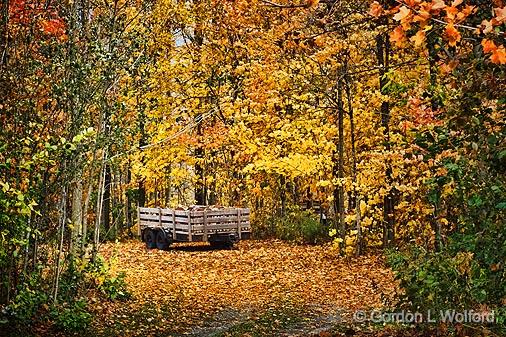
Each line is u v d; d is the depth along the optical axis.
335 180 19.25
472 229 6.33
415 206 14.77
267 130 22.58
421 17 4.59
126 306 12.88
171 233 23.17
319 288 15.89
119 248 23.23
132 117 14.02
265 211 28.84
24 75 10.56
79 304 10.99
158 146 22.19
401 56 15.98
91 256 13.69
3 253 8.92
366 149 22.02
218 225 23.12
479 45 5.81
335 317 12.52
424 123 8.23
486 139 5.98
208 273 18.19
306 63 17.22
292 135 20.92
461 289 7.39
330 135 21.48
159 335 10.91
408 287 8.21
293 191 29.53
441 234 10.25
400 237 18.08
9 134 9.84
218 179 27.98
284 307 13.62
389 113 18.61
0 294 10.05
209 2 21.11
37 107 10.89
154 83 20.88
